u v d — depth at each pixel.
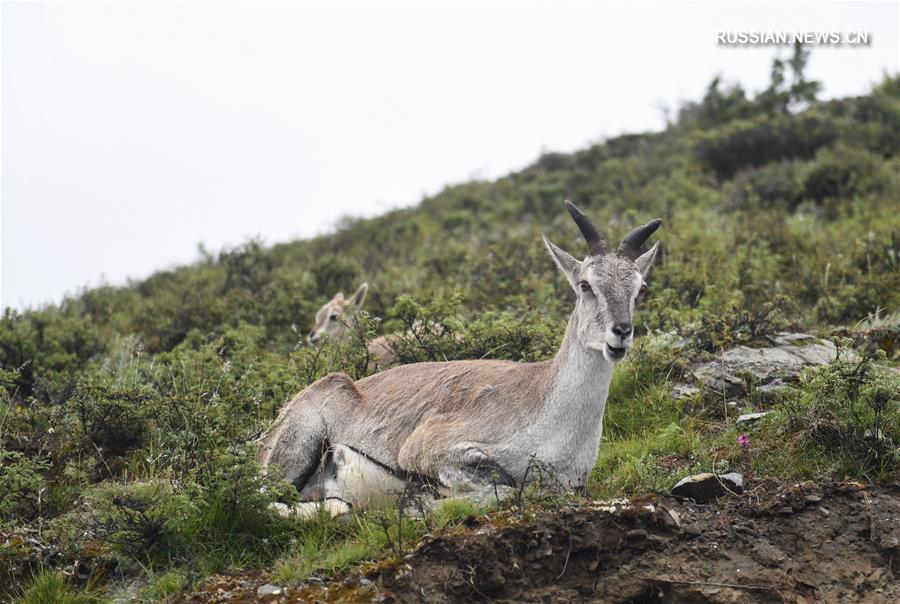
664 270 48.91
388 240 92.31
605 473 31.11
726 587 24.12
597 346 26.95
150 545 27.22
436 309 42.19
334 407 30.95
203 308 58.38
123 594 26.03
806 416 30.62
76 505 30.88
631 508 25.56
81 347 52.41
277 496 28.17
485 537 24.42
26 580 26.97
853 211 69.62
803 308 46.81
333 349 39.28
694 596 24.08
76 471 32.00
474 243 74.75
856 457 28.94
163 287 76.56
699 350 38.31
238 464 27.69
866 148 88.12
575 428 27.55
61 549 27.66
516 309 46.38
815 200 79.44
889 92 101.75
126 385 37.66
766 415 32.31
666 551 25.03
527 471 26.69
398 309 38.78
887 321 41.62
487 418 28.34
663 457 30.69
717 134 99.19
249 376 38.81
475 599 23.75
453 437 28.25
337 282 67.44
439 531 24.97
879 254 51.97
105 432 35.31
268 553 26.73
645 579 24.41
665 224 61.03
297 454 30.70
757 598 23.97
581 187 102.69
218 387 35.69
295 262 82.62
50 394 42.00
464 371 30.27
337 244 94.56
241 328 51.25
